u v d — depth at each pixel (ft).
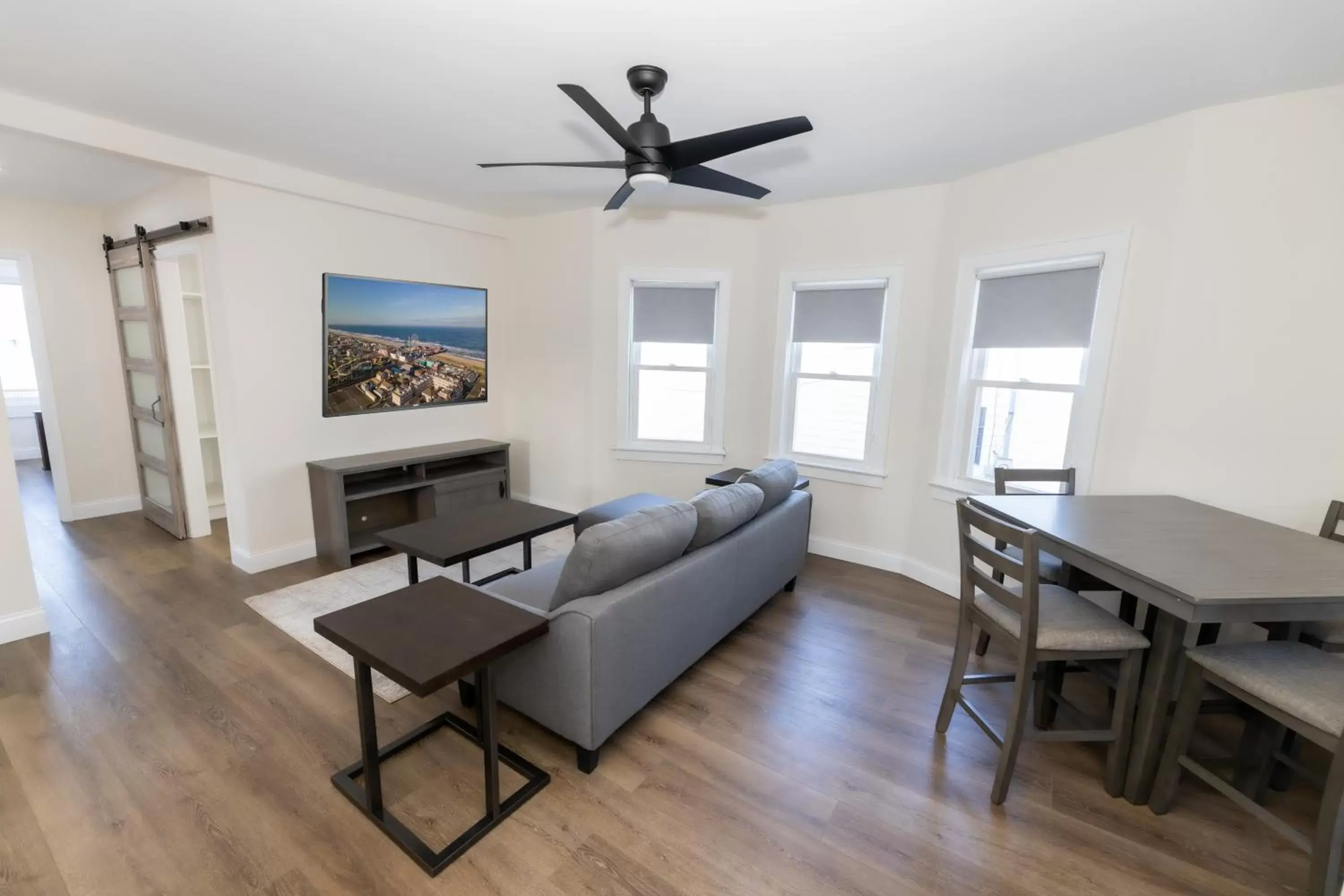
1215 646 5.72
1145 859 5.42
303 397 12.02
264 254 11.12
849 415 13.04
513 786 6.17
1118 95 7.40
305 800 5.90
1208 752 6.95
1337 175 7.00
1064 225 9.23
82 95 8.02
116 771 6.20
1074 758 6.82
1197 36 6.04
